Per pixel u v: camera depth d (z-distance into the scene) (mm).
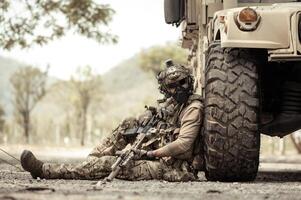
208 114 10453
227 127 10406
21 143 70125
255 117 10445
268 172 16281
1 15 25609
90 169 10211
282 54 10562
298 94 11469
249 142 10422
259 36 10586
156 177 10289
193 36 14492
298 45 10578
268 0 12438
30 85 75000
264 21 10602
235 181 10734
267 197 8023
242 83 10516
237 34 10570
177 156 10414
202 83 12805
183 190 8727
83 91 79812
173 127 10570
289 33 10594
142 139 10375
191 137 10414
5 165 17406
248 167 10523
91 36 26438
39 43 26062
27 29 25922
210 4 12695
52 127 88312
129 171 10211
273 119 11766
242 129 10406
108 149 10695
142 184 9508
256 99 10500
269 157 37844
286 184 10539
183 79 10578
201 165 10703
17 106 74812
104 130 88688
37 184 9391
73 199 7328
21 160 10266
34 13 25969
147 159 10422
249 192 8695
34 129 84188
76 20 26281
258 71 10758
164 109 10609
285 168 20359
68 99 80125
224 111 10422
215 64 10648
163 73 10633
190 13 13352
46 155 31906
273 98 11734
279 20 10609
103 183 9523
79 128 81562
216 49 10797
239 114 10422
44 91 75438
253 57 10680
